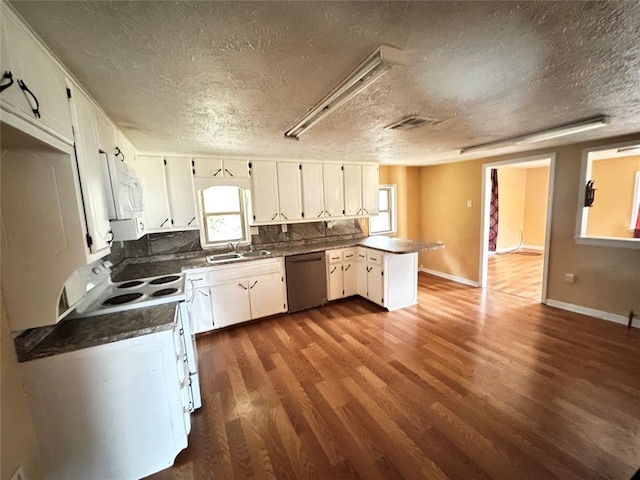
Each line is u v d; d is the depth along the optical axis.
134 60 1.23
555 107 2.00
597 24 1.05
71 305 1.48
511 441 1.71
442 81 1.54
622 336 2.92
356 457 1.66
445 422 1.88
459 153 3.85
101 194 1.64
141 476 1.60
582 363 2.47
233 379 2.44
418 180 5.60
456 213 5.00
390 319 3.56
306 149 3.28
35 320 1.29
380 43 1.16
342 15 0.98
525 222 7.50
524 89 1.66
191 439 1.83
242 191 3.92
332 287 4.14
